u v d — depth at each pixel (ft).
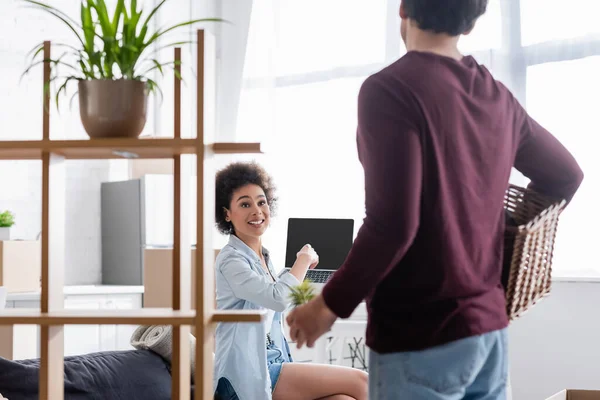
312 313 4.83
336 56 16.35
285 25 16.88
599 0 13.82
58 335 6.33
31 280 14.35
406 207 4.64
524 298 5.58
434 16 5.13
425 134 4.80
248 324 9.46
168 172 16.89
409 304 4.91
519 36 14.52
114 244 17.21
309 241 14.11
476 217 4.99
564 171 5.63
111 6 17.33
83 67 6.06
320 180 16.38
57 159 6.32
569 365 13.24
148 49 17.66
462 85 5.06
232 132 17.17
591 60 13.83
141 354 9.34
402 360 4.90
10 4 16.30
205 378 5.87
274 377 9.70
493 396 5.15
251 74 17.12
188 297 6.57
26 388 8.12
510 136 5.27
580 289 13.17
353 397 9.60
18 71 16.34
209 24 17.71
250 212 10.13
